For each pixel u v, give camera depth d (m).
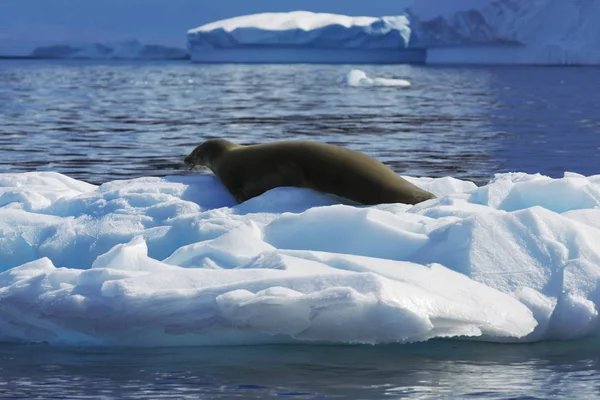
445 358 14.59
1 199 22.23
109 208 20.92
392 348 15.09
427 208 20.00
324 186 21.86
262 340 15.29
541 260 16.81
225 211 20.89
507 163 44.19
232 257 17.05
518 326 15.16
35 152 50.94
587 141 55.44
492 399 12.48
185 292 15.23
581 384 13.23
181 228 18.97
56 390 12.95
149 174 40.97
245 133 64.25
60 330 15.71
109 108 95.50
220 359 14.46
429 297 14.95
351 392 12.72
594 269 16.52
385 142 56.22
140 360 14.51
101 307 15.47
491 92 124.12
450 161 45.22
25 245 19.41
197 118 80.06
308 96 119.44
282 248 18.16
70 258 18.97
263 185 22.34
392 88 140.50
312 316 14.69
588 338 16.03
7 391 12.93
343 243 17.97
